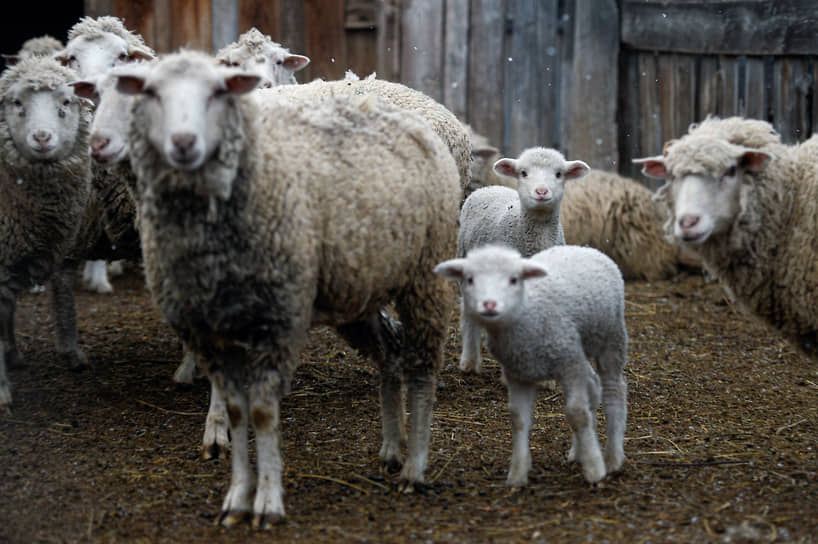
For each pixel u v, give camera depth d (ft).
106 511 15.28
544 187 21.43
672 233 16.52
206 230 13.73
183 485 16.56
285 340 14.42
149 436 19.48
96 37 22.68
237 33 38.68
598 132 37.50
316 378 23.94
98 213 22.95
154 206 13.91
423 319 16.58
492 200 23.71
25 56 29.58
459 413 20.75
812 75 34.50
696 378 23.68
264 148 14.35
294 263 14.11
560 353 15.26
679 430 19.42
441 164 17.10
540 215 22.00
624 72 37.45
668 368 24.67
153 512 15.24
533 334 15.03
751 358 25.67
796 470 16.78
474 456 17.84
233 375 14.96
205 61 13.73
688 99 36.55
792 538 13.65
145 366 25.12
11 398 21.20
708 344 27.25
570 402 15.58
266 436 14.51
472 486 16.12
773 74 35.06
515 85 37.93
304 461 17.72
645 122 37.50
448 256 17.06
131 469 17.39
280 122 15.30
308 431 19.66
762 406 21.20
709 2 35.50
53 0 54.13
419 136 16.85
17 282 21.57
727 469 16.88
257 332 14.40
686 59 36.37
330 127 15.75
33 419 20.43
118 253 24.34
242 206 13.76
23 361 24.50
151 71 13.70
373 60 38.68
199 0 38.42
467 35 37.83
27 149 20.10
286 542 13.76
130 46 23.12
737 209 15.64
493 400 21.85
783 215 15.90
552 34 37.55
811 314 16.03
